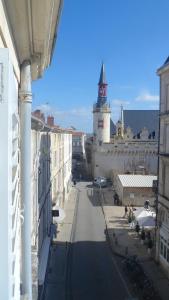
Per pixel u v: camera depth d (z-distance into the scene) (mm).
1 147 3059
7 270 3041
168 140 34219
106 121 92688
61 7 5168
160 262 34625
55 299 27656
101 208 63094
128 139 93562
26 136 6637
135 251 39438
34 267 14570
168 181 33781
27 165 6633
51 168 39312
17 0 4516
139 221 44844
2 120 3082
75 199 70625
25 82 6672
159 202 35969
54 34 6602
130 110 105375
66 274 32625
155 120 104125
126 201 64688
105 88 96062
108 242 42969
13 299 3625
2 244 3037
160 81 36344
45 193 31250
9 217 3072
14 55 5258
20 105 6676
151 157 88750
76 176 104688
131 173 83625
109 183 87000
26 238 6695
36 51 6625
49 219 36031
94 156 94000
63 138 58469
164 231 33719
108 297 28219
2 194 3033
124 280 31438
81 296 28312
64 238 44281
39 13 4902
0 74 3100
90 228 49562
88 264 35406
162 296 28078
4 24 4070
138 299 27672
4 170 3047
